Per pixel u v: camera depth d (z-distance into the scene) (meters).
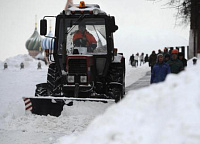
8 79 48.69
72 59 18.23
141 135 5.29
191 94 5.55
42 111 16.34
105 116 6.31
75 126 15.02
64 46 18.14
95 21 18.97
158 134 5.13
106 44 18.97
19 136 13.68
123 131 5.55
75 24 19.05
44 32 18.75
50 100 16.31
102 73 19.14
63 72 18.27
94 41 18.98
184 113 5.13
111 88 18.84
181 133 4.83
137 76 46.66
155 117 5.65
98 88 18.94
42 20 18.77
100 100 15.98
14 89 34.53
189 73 6.34
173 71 19.17
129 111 6.08
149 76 45.91
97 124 6.16
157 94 6.23
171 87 6.20
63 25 18.16
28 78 50.59
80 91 18.06
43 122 15.34
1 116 16.75
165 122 5.24
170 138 4.85
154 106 5.96
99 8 20.61
